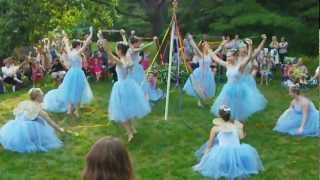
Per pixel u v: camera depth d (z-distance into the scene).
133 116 9.57
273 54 17.67
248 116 10.96
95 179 3.60
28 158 8.98
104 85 14.88
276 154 9.35
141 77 11.95
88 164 3.66
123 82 9.62
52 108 11.52
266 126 10.99
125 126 9.88
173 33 11.35
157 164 8.85
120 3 21.58
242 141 10.00
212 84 12.39
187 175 8.37
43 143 9.39
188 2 20.80
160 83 14.26
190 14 20.88
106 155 3.62
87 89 11.28
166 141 9.91
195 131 10.48
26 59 15.79
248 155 7.92
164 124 10.82
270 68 16.59
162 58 15.37
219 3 20.75
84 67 15.59
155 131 10.39
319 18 21.08
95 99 12.80
